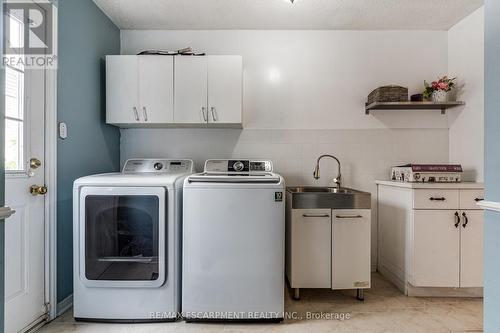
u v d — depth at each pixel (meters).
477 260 2.14
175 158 2.76
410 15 2.50
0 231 1.00
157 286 1.82
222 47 2.78
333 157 2.72
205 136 2.78
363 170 2.76
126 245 1.88
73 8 2.04
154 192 1.82
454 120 2.69
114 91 2.41
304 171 2.77
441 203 2.16
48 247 1.82
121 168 2.77
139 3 2.32
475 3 2.31
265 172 2.42
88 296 1.84
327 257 2.15
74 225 1.83
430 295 2.23
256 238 1.83
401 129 2.77
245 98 2.78
